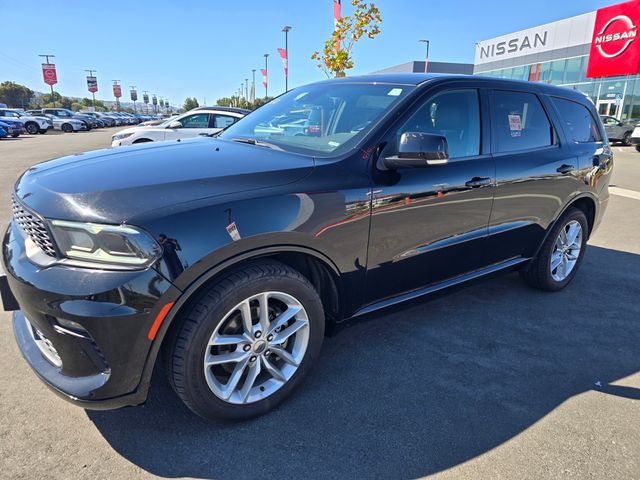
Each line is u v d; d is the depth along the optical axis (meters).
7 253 2.18
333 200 2.36
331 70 14.39
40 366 2.11
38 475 1.97
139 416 2.37
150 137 10.48
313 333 2.48
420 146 2.38
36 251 2.04
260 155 2.56
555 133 3.79
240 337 2.23
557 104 3.88
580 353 3.15
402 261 2.78
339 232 2.40
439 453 2.20
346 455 2.17
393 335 3.31
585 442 2.29
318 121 2.99
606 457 2.19
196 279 1.97
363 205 2.47
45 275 1.90
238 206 2.07
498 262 3.55
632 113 25.41
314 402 2.54
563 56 30.00
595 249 5.54
